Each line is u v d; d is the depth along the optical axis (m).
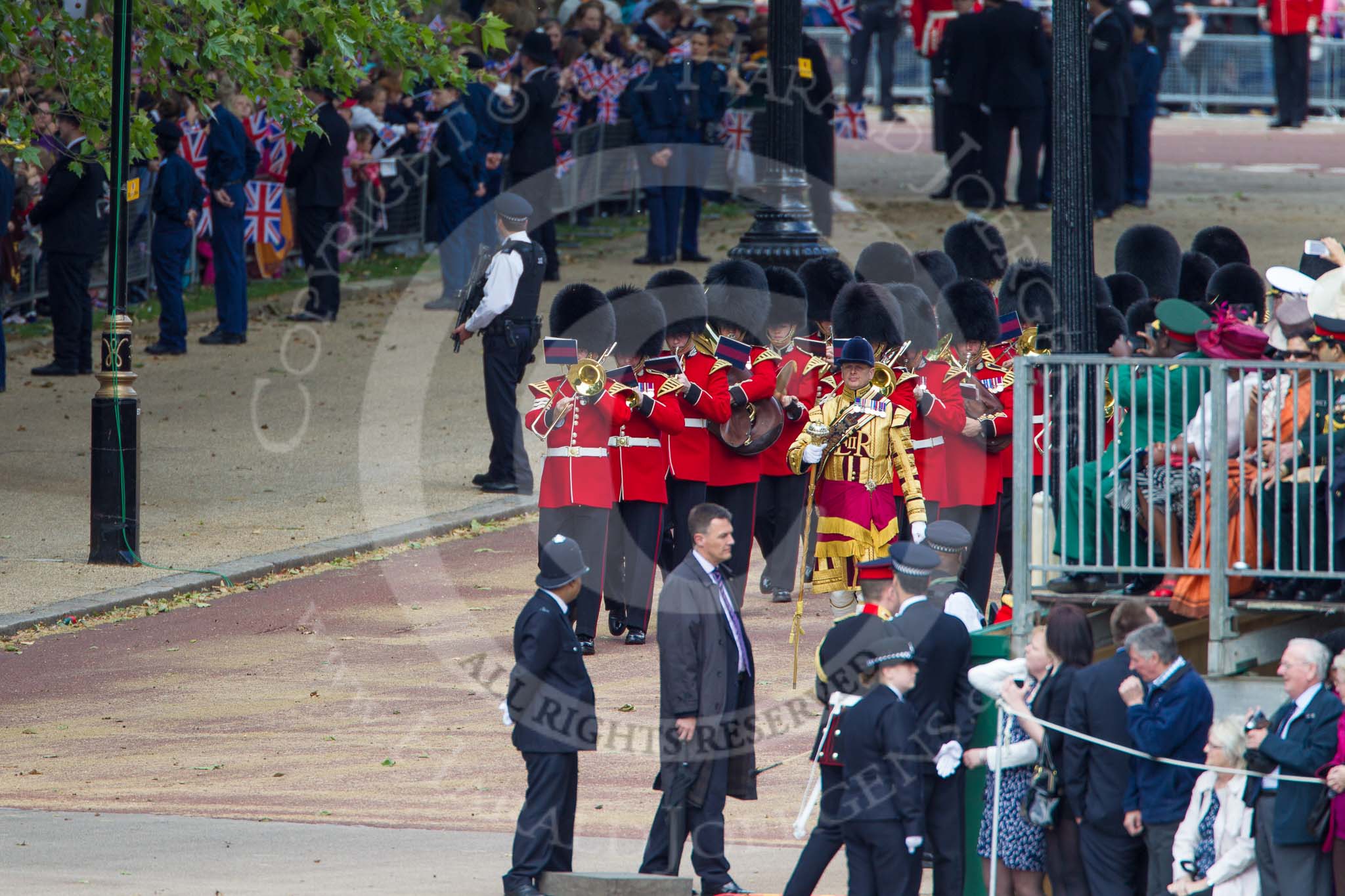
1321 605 27.16
